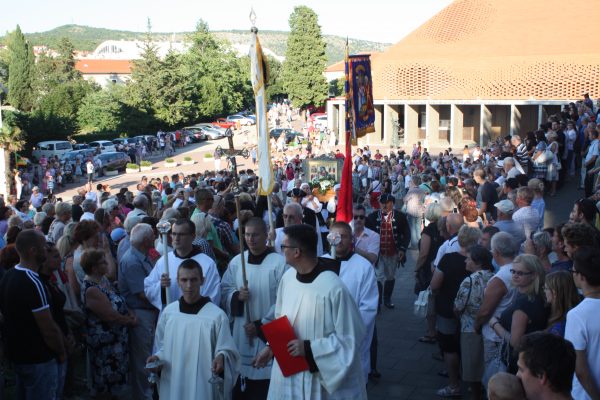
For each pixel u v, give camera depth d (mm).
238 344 6219
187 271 5359
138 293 6922
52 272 6785
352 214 7828
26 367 5715
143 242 7023
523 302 5477
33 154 47125
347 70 7766
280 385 4488
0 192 33094
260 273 6211
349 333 4398
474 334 6621
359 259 6383
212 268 6402
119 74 97688
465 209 10008
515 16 50188
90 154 44062
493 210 12734
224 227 8602
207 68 74125
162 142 55031
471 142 47938
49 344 5746
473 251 6719
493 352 6258
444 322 7211
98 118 60281
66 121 52812
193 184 17344
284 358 4379
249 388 6262
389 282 10680
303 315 4438
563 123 20938
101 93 61844
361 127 7906
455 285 7105
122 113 59781
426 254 9336
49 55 83562
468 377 6707
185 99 65000
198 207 8602
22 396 5820
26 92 71438
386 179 21359
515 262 5520
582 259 4547
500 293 6215
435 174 18234
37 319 5633
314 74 76375
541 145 18250
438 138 48906
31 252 5715
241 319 6195
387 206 10484
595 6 48625
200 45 78625
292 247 4434
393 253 10562
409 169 23453
